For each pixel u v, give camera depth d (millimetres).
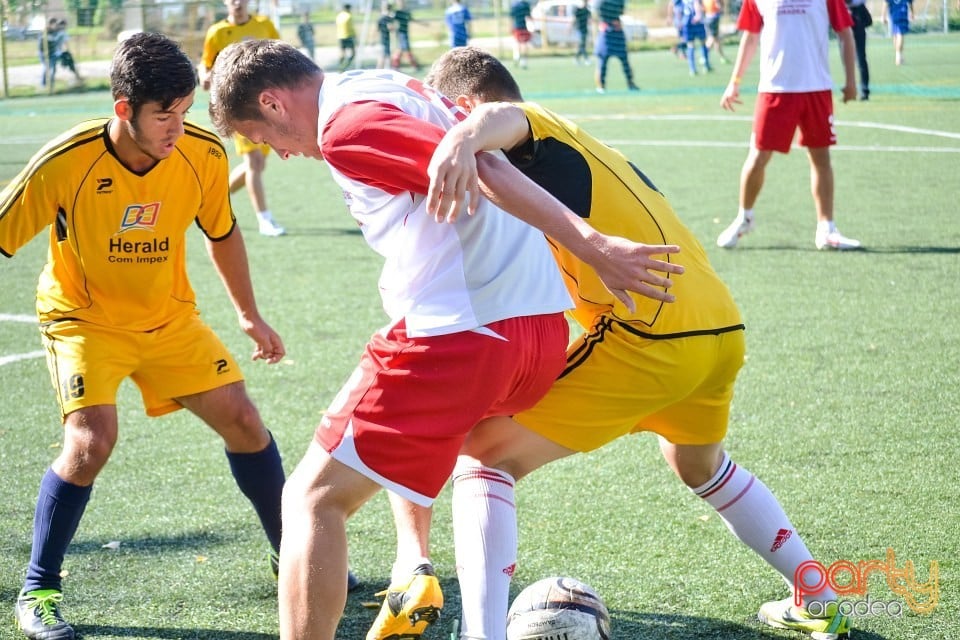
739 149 15055
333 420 2926
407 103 2822
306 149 2996
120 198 3572
